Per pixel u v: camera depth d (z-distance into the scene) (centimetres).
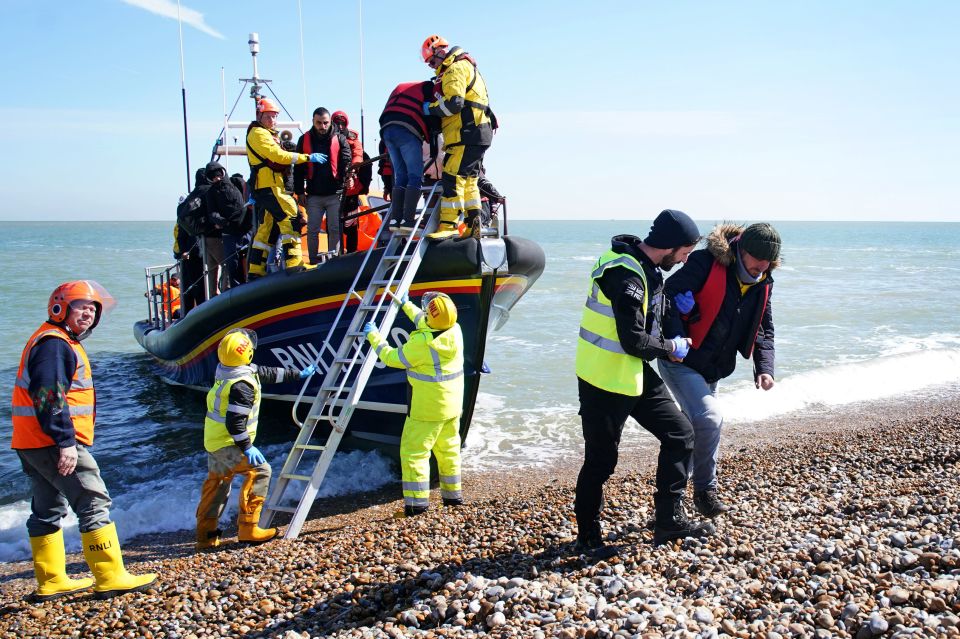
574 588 344
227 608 400
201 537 558
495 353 1419
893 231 18350
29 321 1892
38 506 451
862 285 2859
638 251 373
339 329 697
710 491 400
